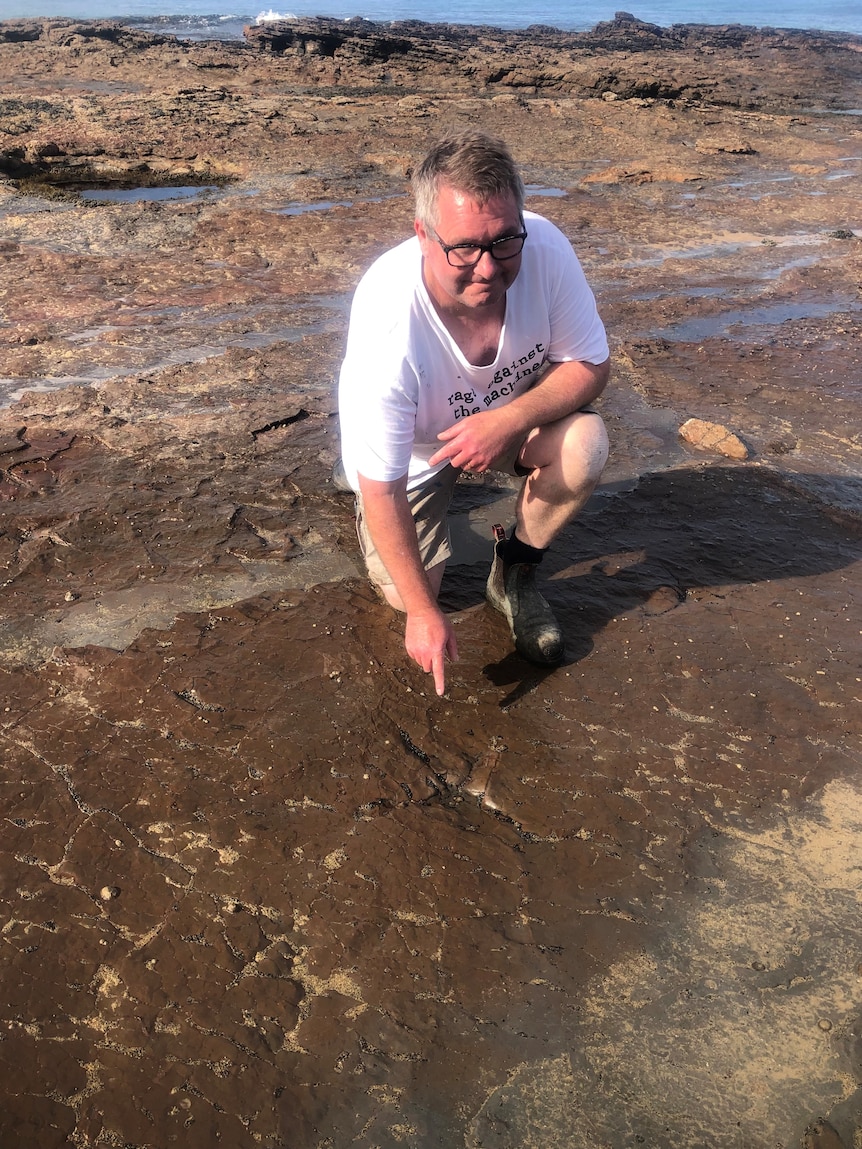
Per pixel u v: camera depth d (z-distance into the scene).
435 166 2.06
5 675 2.65
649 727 2.56
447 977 1.91
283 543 3.30
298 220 7.77
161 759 2.39
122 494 3.54
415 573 2.38
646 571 3.25
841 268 7.08
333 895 2.06
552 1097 1.71
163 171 10.05
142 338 5.14
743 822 2.29
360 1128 1.66
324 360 4.90
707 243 7.77
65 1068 1.72
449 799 2.32
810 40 26.03
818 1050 1.80
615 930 2.02
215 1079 1.71
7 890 2.04
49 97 13.82
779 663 2.82
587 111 14.87
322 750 2.43
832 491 3.84
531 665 2.78
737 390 4.75
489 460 2.40
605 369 2.55
